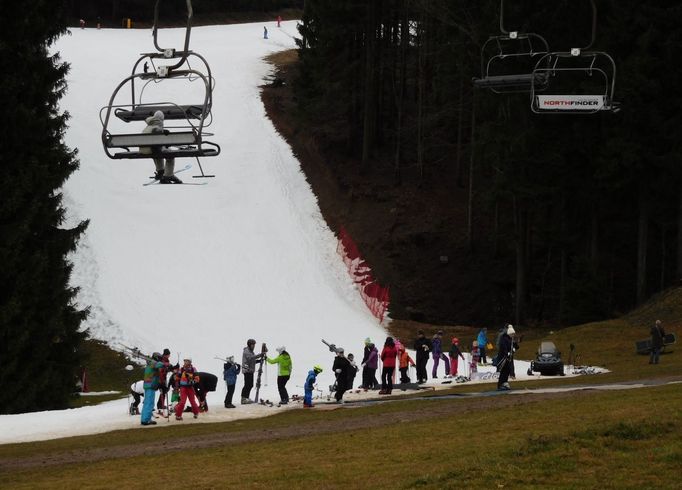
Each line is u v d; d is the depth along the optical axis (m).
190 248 136.38
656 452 33.59
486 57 131.50
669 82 124.88
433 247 155.12
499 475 31.73
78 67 195.75
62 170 92.62
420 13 161.12
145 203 145.62
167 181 47.69
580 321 131.62
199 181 157.25
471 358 86.81
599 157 127.25
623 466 32.28
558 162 129.50
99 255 126.94
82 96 180.50
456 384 80.88
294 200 158.50
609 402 47.59
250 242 142.62
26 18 87.31
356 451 40.03
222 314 122.56
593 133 130.88
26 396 83.69
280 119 185.25
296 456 40.00
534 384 74.81
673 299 118.56
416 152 179.62
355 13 161.38
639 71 122.88
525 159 129.50
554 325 134.12
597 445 35.06
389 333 130.62
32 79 88.88
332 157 173.62
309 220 154.75
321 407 65.31
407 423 49.53
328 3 160.38
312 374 65.69
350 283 142.88
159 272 128.00
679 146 124.00
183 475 37.09
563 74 129.38
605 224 149.75
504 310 146.12
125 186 149.50
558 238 136.38
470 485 30.83
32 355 85.88
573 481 30.72
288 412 63.31
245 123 181.88
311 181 165.38
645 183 127.75
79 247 126.75
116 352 107.12
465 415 50.22
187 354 110.00
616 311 138.00
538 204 139.12
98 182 148.00
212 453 43.25
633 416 39.31
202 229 142.38
